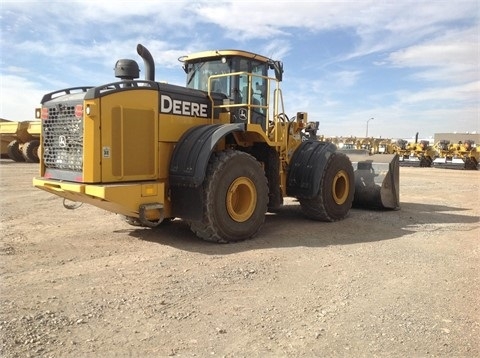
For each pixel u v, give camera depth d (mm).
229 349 3166
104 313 3699
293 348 3211
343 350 3205
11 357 2920
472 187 15734
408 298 4273
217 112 7121
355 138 36688
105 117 5551
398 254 5902
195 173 5875
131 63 6047
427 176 21250
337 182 8445
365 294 4348
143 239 6480
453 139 60031
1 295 4023
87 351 3059
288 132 8016
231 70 7324
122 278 4621
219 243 6238
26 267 4945
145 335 3334
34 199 10586
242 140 7234
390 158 9719
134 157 5887
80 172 5656
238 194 6586
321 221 8227
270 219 8398
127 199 5539
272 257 5559
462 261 5617
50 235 6633
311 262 5398
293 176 7918
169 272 4859
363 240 6719
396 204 9711
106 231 7008
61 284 4383
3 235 6523
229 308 3900
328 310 3926
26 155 23250
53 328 3377
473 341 3393
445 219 8797
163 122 6250
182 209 6176
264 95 7727
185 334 3377
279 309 3914
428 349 3254
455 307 4074
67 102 5766
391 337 3432
